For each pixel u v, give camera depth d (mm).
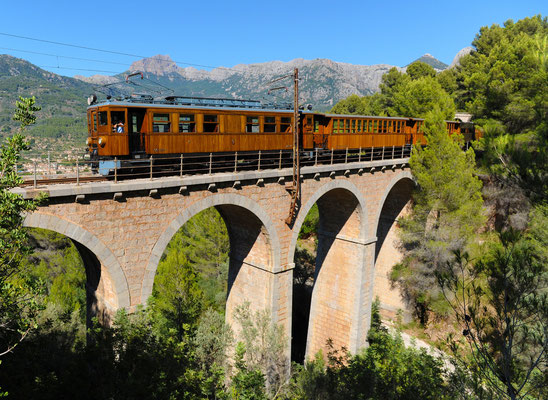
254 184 18859
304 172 20828
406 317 32312
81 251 15945
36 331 13172
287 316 21719
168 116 17547
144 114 16984
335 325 27797
